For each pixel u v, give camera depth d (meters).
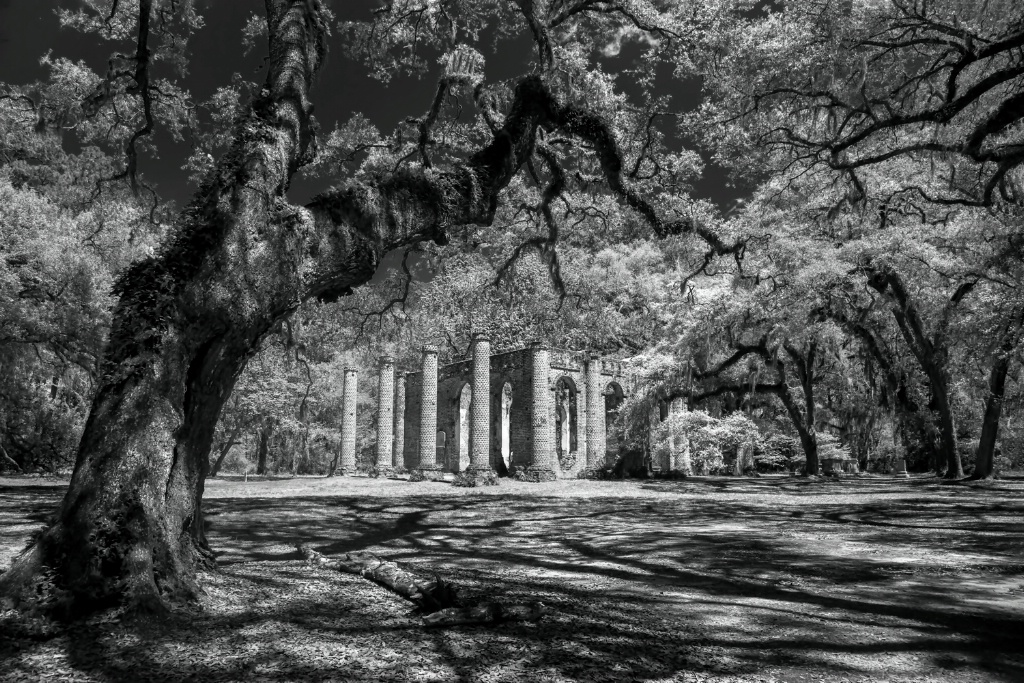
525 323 43.91
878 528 13.49
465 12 14.12
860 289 28.36
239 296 6.52
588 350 42.59
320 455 57.22
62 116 19.25
